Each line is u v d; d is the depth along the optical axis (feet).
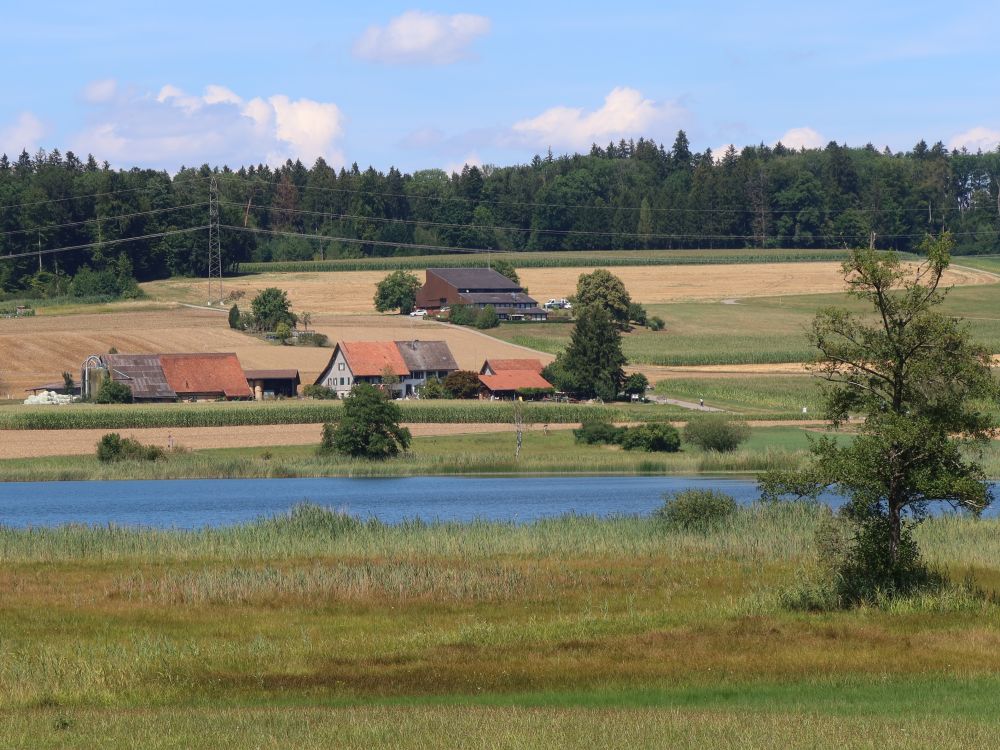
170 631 406.00
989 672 331.98
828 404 441.68
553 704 303.89
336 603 453.99
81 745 260.62
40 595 474.49
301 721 279.49
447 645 379.55
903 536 443.73
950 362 419.13
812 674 333.62
